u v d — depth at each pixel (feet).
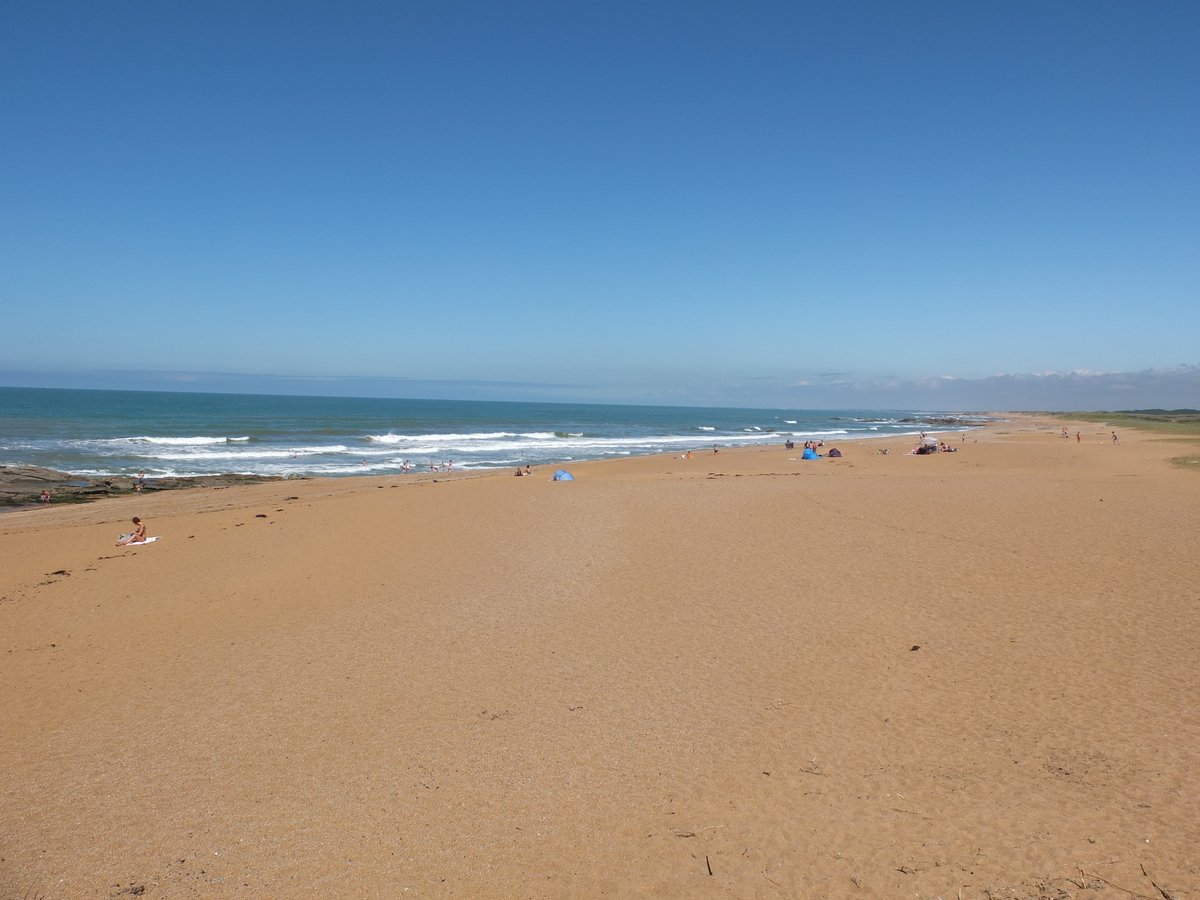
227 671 32.09
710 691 28.84
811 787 21.67
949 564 45.50
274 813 20.94
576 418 483.92
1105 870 17.11
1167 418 458.50
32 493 95.61
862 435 302.04
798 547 51.42
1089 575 41.83
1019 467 116.67
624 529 59.41
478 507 71.92
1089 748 23.17
